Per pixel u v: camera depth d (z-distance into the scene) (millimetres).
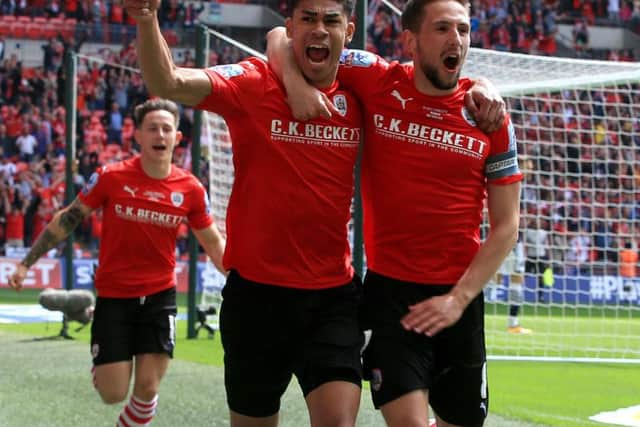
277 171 6609
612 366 18234
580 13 50688
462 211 6773
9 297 34062
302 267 6715
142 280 9891
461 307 6516
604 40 51000
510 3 49781
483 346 7027
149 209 9930
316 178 6613
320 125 6621
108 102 44562
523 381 15898
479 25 49062
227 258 6898
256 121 6586
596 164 39625
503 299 30594
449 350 6914
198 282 36531
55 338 20906
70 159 22969
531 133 39656
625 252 36750
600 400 14070
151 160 10039
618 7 51188
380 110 6777
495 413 12539
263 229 6652
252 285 6746
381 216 6852
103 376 9711
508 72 20250
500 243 6703
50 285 37094
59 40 45656
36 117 43500
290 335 6773
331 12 6457
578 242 36594
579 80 19156
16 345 19500
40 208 40688
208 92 6469
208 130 23062
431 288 6793
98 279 9961
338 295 6832
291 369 6941
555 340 23609
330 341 6664
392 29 47062
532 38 49469
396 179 6754
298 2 6504
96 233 39094
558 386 15391
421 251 6785
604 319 29953
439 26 6516
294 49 6590
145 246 9922
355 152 6797
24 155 42219
